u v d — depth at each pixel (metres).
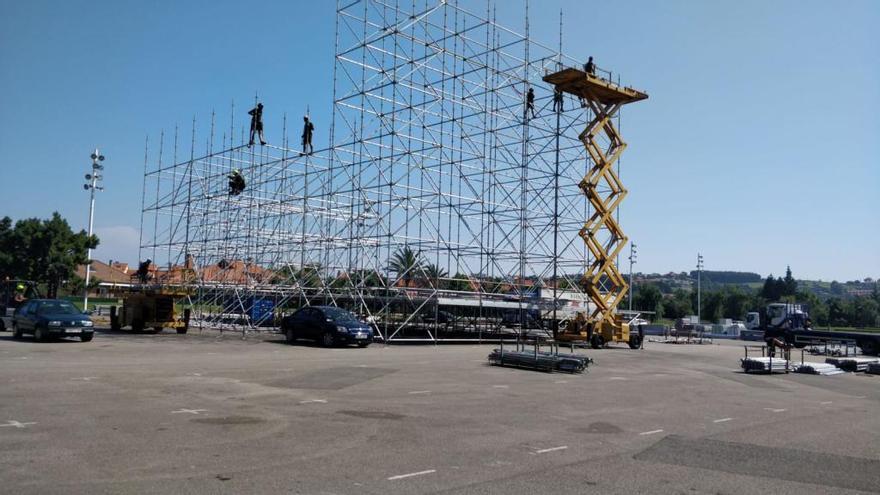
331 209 36.50
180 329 33.34
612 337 32.66
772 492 7.28
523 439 9.66
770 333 47.34
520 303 33.69
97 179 44.22
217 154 38.34
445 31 32.91
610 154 34.53
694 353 32.47
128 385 13.66
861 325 106.31
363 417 10.91
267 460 7.92
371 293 32.47
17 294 31.89
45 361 17.84
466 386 15.49
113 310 34.50
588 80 31.75
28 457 7.69
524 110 34.91
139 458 7.79
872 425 12.01
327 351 24.92
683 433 10.59
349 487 6.92
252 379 15.32
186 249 39.75
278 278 38.28
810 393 16.97
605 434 10.27
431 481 7.26
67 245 47.84
